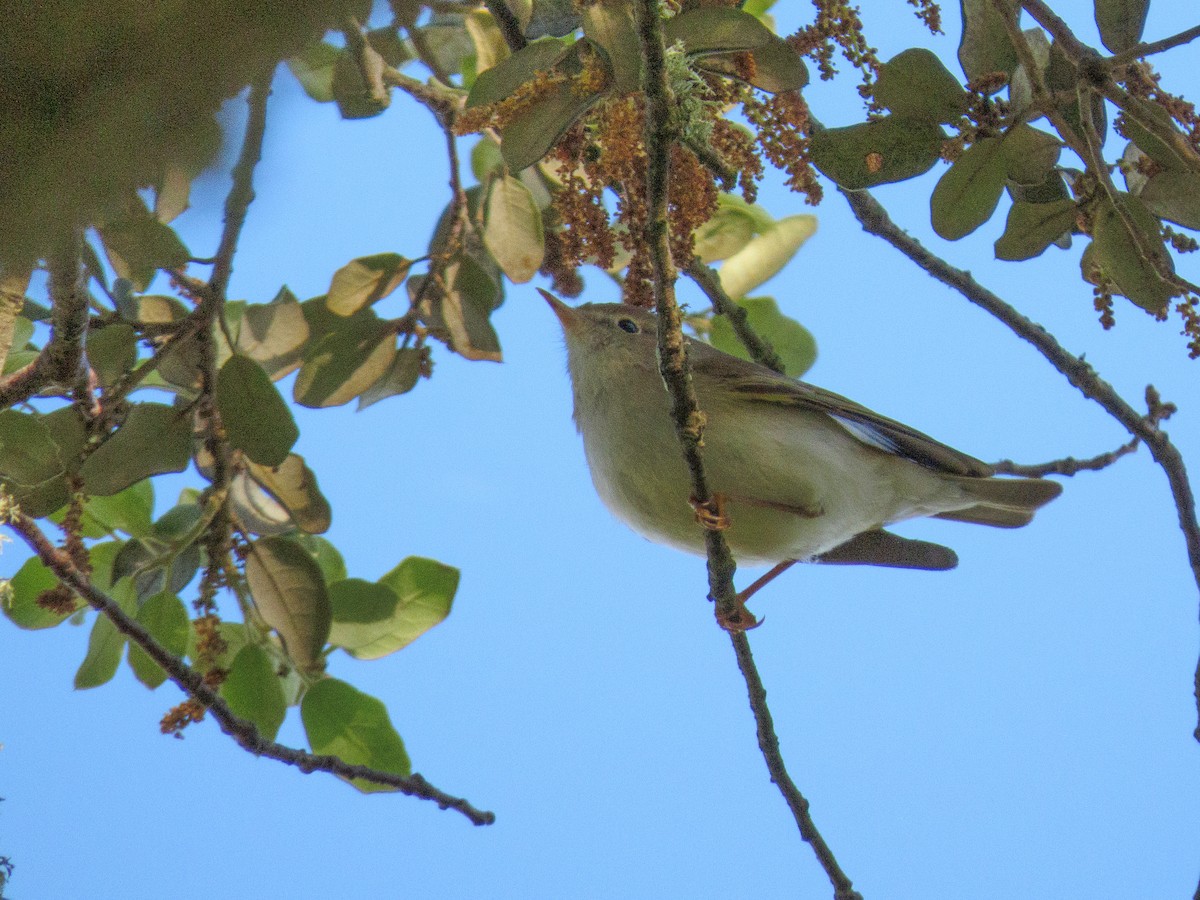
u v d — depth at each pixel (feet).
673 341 22.80
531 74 23.17
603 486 33.22
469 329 32.96
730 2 25.26
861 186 25.46
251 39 9.92
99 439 27.96
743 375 32.42
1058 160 25.98
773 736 26.61
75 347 24.34
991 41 25.16
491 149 39.27
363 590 32.17
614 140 24.03
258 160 17.57
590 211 28.27
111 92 9.56
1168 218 25.41
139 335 28.40
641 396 32.17
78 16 9.33
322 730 31.27
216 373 28.58
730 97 25.90
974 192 25.38
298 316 32.48
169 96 9.82
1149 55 23.82
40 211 9.64
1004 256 26.58
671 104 20.34
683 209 25.89
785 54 24.40
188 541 30.60
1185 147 23.88
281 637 30.42
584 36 22.99
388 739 31.42
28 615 31.22
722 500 26.86
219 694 28.86
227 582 30.30
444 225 34.53
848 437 33.32
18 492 27.20
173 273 30.14
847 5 26.04
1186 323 24.93
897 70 25.02
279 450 28.09
